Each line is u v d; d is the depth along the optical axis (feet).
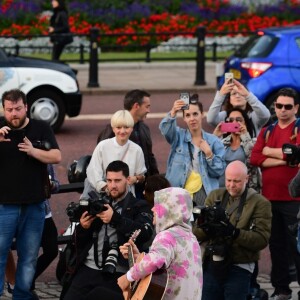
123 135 68.33
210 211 59.00
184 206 51.98
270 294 72.28
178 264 51.62
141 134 72.95
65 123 132.46
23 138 62.64
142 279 51.60
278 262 70.08
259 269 78.43
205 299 61.98
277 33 131.44
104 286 60.03
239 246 61.11
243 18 208.74
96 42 160.04
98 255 60.23
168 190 52.24
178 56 195.31
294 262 69.36
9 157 62.75
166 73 178.40
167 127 69.21
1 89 122.01
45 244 67.97
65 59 187.93
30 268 64.34
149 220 60.49
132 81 168.14
